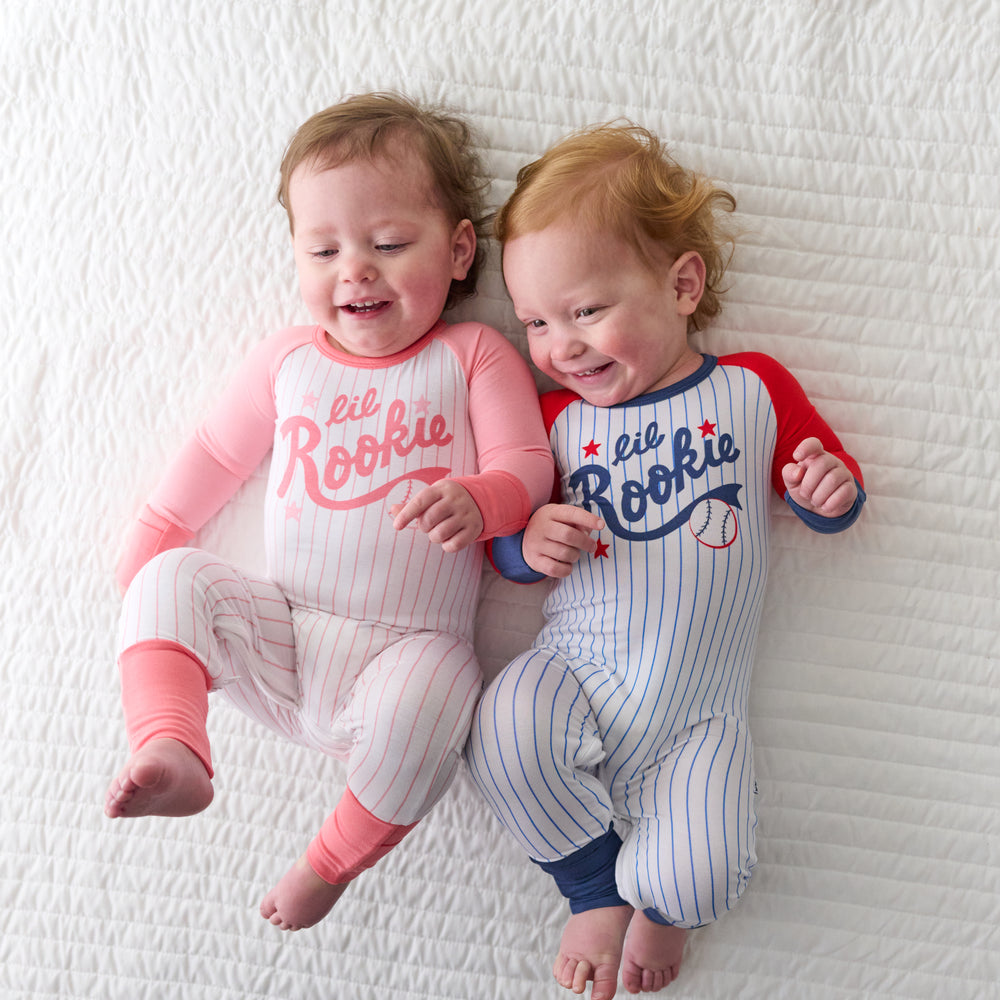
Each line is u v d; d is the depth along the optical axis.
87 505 1.17
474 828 1.14
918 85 1.15
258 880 1.15
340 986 1.13
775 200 1.14
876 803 1.13
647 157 1.02
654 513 1.01
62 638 1.16
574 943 1.02
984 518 1.13
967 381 1.13
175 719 0.87
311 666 1.02
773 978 1.11
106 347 1.17
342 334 1.04
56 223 1.17
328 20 1.16
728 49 1.15
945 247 1.14
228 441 1.12
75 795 1.16
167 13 1.16
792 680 1.14
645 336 1.00
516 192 1.03
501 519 0.97
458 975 1.13
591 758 1.00
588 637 1.03
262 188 1.16
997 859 1.12
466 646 1.07
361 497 1.03
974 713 1.13
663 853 0.96
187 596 0.94
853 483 0.98
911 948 1.11
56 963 1.14
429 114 1.08
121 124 1.17
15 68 1.17
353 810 0.98
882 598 1.13
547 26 1.15
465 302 1.14
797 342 1.14
